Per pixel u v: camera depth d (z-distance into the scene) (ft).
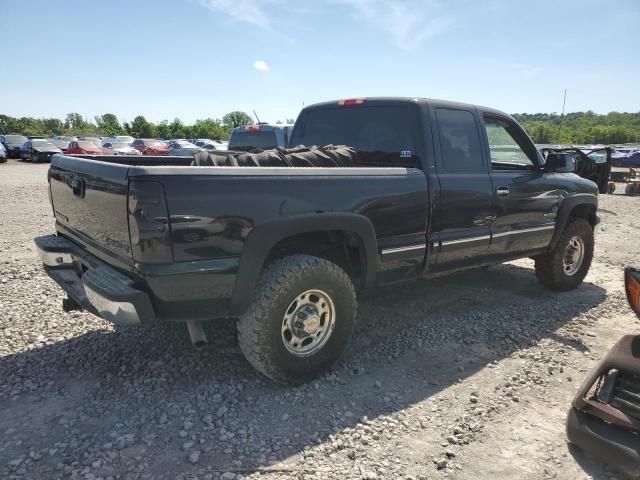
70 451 8.52
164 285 8.98
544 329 14.64
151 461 8.33
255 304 10.03
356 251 12.37
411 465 8.46
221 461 8.40
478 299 17.21
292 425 9.50
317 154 12.40
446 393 10.86
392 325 14.67
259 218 9.73
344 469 8.30
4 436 8.88
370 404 10.35
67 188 11.82
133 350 12.46
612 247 27.09
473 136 14.48
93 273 9.90
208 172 9.21
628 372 8.16
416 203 12.58
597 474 8.40
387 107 13.99
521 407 10.40
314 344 11.10
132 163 14.76
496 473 8.36
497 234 14.89
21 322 14.03
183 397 10.36
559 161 16.12
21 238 25.52
